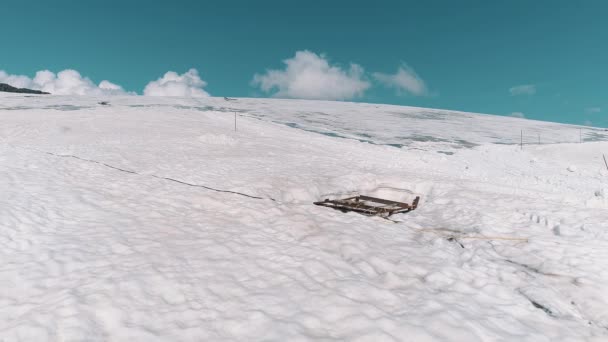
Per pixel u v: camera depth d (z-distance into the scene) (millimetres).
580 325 5383
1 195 8648
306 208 10156
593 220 9445
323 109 61625
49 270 5781
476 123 55625
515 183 17422
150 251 6664
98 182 10984
